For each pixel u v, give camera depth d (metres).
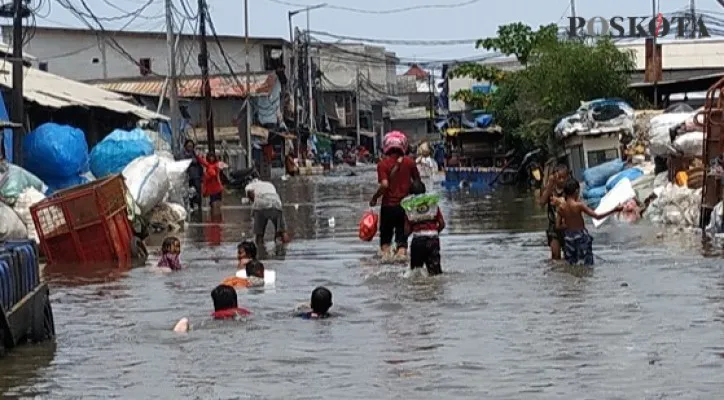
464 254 19.25
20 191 20.81
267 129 71.88
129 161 27.77
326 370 9.84
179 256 20.19
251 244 17.78
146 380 9.64
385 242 18.98
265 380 9.51
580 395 8.62
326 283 15.73
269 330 12.01
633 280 15.02
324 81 104.06
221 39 75.00
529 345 10.71
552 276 15.77
